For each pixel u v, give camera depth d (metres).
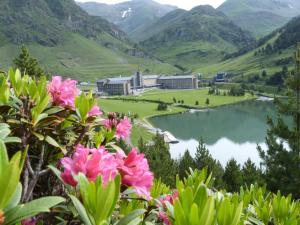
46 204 1.68
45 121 2.80
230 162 28.72
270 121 21.12
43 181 2.90
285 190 19.39
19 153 1.50
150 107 168.25
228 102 181.38
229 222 2.14
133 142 89.31
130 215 2.09
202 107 168.12
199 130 115.38
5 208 1.64
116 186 1.90
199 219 1.94
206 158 31.77
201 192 2.14
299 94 20.94
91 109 3.19
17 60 33.47
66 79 3.25
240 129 113.69
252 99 189.50
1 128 2.36
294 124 21.03
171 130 116.56
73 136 3.17
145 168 2.38
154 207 2.64
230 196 3.67
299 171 19.19
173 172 28.27
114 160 2.26
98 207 1.83
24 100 2.76
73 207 2.08
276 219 3.71
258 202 4.07
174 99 183.50
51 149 3.02
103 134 3.52
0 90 2.78
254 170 25.67
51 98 3.06
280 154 19.75
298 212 3.66
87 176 2.07
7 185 1.48
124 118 3.64
